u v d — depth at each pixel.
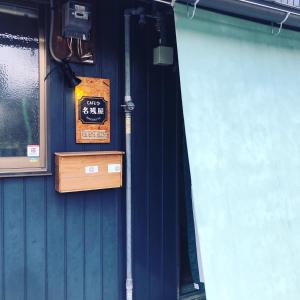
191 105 2.96
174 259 4.13
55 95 3.39
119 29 3.69
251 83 3.33
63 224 3.47
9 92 3.24
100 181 3.47
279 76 3.54
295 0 4.22
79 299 3.57
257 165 3.21
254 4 3.19
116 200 3.75
